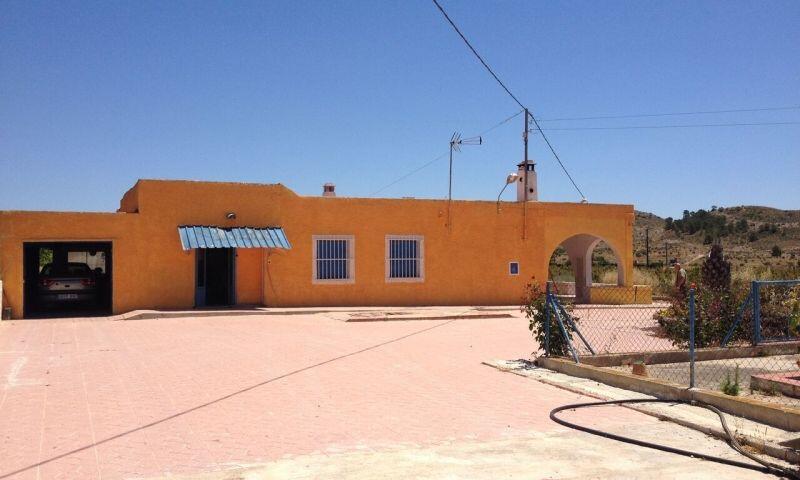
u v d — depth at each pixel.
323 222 23.11
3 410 8.26
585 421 7.98
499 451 6.75
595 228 27.00
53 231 19.73
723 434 7.21
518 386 10.08
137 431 7.38
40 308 22.02
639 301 27.56
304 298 22.77
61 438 7.08
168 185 21.17
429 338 15.80
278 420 7.92
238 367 11.46
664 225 92.56
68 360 12.02
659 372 11.38
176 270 21.20
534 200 26.48
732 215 93.31
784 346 13.42
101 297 23.36
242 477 5.87
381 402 8.92
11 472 6.00
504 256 25.47
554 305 11.80
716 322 13.52
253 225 22.09
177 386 9.81
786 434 7.24
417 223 24.31
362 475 5.94
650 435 7.38
